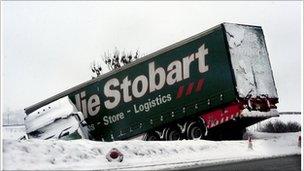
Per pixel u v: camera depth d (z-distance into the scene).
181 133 23.89
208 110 22.91
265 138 27.03
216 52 22.41
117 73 25.97
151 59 24.70
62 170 13.84
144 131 24.83
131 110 25.30
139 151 19.27
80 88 27.31
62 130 26.53
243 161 17.41
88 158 17.05
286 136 27.69
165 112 24.09
